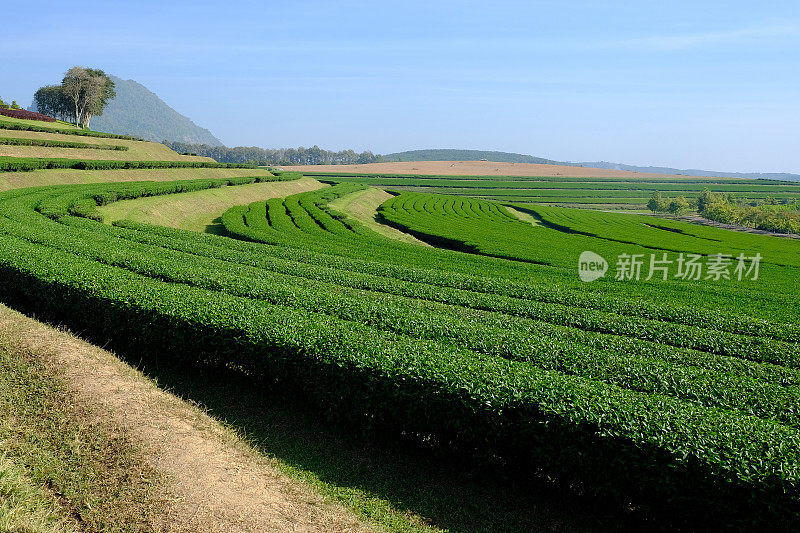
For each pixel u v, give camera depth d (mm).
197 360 13617
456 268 32031
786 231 94812
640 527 8930
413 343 12758
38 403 10711
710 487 7992
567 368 12742
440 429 10266
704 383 12109
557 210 97062
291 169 195250
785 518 7562
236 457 9992
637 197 147500
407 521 8992
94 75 119438
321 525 8406
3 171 49281
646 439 8555
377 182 147375
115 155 79750
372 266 28219
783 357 16156
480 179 170625
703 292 29328
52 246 23281
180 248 29172
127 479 8820
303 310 15703
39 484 8680
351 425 11438
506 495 9820
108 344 15203
